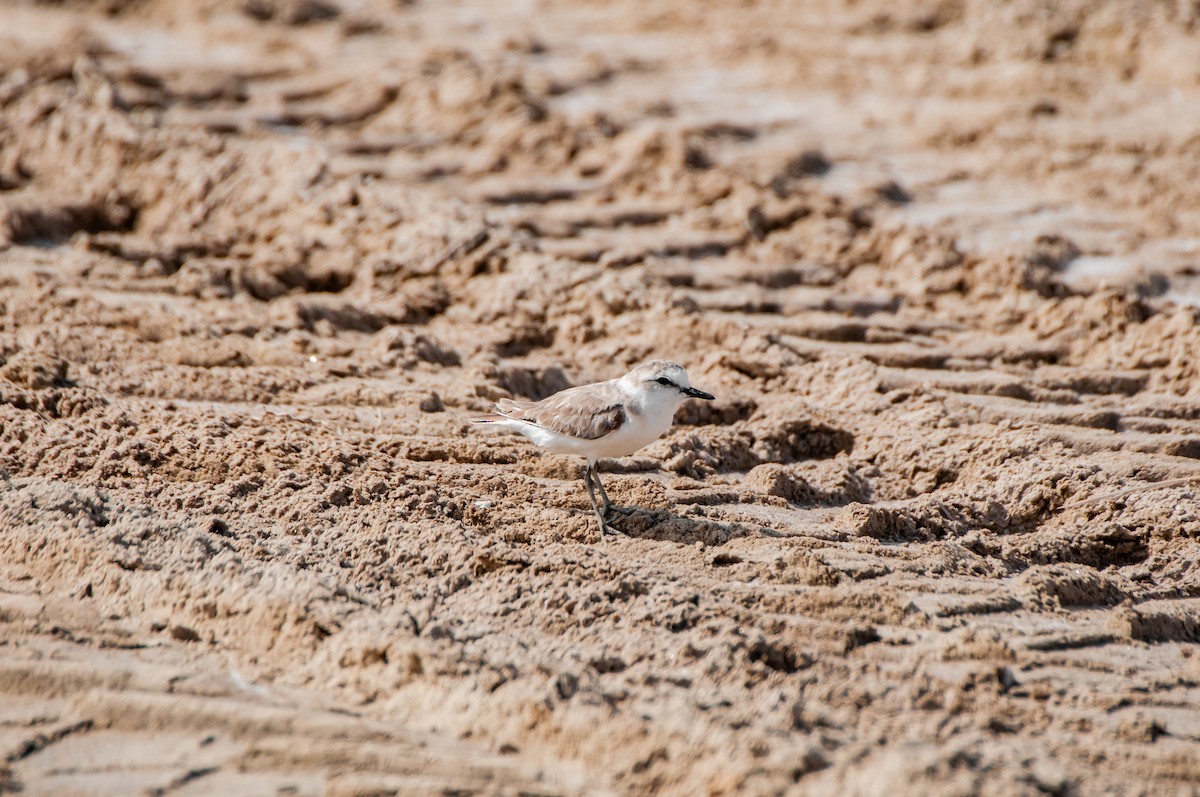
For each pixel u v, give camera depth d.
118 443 11.62
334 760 6.96
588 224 19.20
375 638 8.03
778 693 7.70
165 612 8.58
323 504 10.66
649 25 30.44
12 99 21.72
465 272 16.89
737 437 13.27
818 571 9.90
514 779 6.89
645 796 6.82
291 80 25.59
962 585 10.06
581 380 14.96
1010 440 13.20
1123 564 11.31
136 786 6.67
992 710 8.00
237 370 13.85
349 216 18.05
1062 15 26.70
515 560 9.68
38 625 8.25
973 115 23.80
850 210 19.55
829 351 15.65
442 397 13.77
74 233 18.67
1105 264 18.25
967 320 17.14
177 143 19.97
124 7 31.33
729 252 18.69
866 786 6.65
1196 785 7.28
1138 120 23.06
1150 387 15.24
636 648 8.48
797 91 26.00
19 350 13.73
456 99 23.31
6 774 6.71
